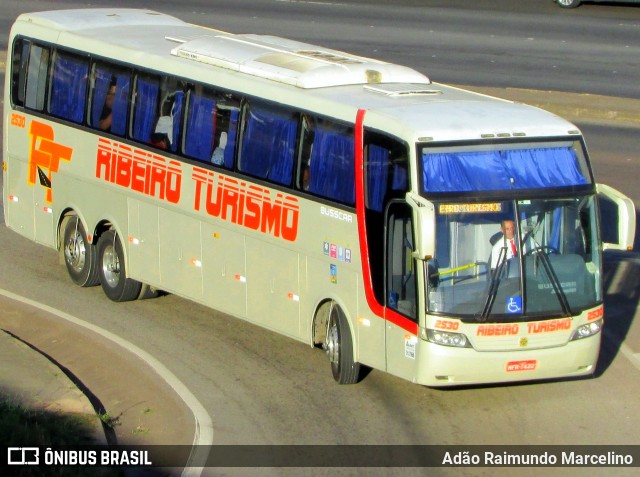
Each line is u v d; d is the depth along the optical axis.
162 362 23.27
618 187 36.25
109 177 27.05
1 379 21.03
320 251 21.94
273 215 22.97
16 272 29.34
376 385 22.09
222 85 24.09
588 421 20.34
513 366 19.84
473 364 19.61
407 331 19.98
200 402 21.11
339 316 21.72
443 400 21.33
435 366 19.58
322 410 20.80
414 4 72.12
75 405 20.06
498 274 19.64
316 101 22.00
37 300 27.20
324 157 21.73
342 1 73.19
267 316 23.55
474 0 73.38
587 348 20.38
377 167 20.44
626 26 65.25
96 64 27.30
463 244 19.58
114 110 26.81
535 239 19.92
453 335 19.50
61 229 28.95
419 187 19.45
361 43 58.50
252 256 23.64
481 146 19.91
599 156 39.78
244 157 23.59
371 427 20.00
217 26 61.62
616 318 26.12
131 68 26.31
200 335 25.09
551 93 47.19
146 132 25.98
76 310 26.62
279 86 23.05
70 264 28.66
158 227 25.91
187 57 25.64
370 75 23.38
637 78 52.16
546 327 19.91
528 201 19.86
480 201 19.61
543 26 64.94
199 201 24.77
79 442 18.48
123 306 27.11
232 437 19.44
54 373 21.55
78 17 29.42
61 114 28.38
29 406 19.67
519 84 50.12
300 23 63.91
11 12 64.94
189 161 24.89
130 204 26.55
